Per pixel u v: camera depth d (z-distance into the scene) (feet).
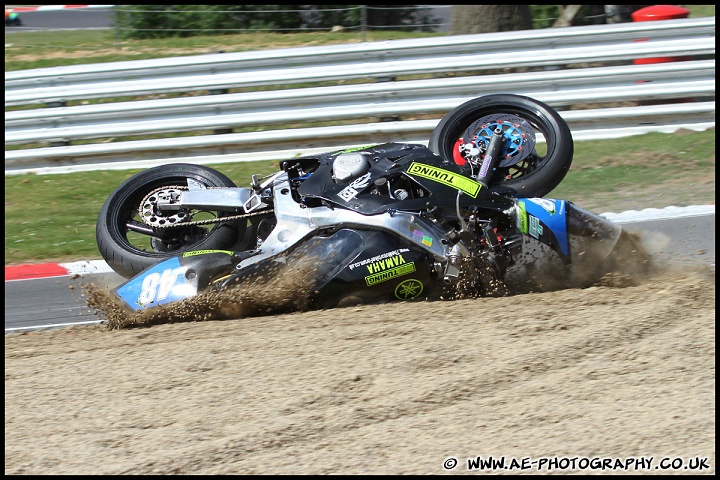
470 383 38.60
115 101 107.04
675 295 48.03
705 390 36.45
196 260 51.34
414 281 50.67
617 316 45.21
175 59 95.09
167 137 100.17
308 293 50.39
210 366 42.83
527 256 53.16
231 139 94.02
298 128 96.07
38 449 35.40
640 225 66.90
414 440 34.19
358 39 137.28
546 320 45.42
